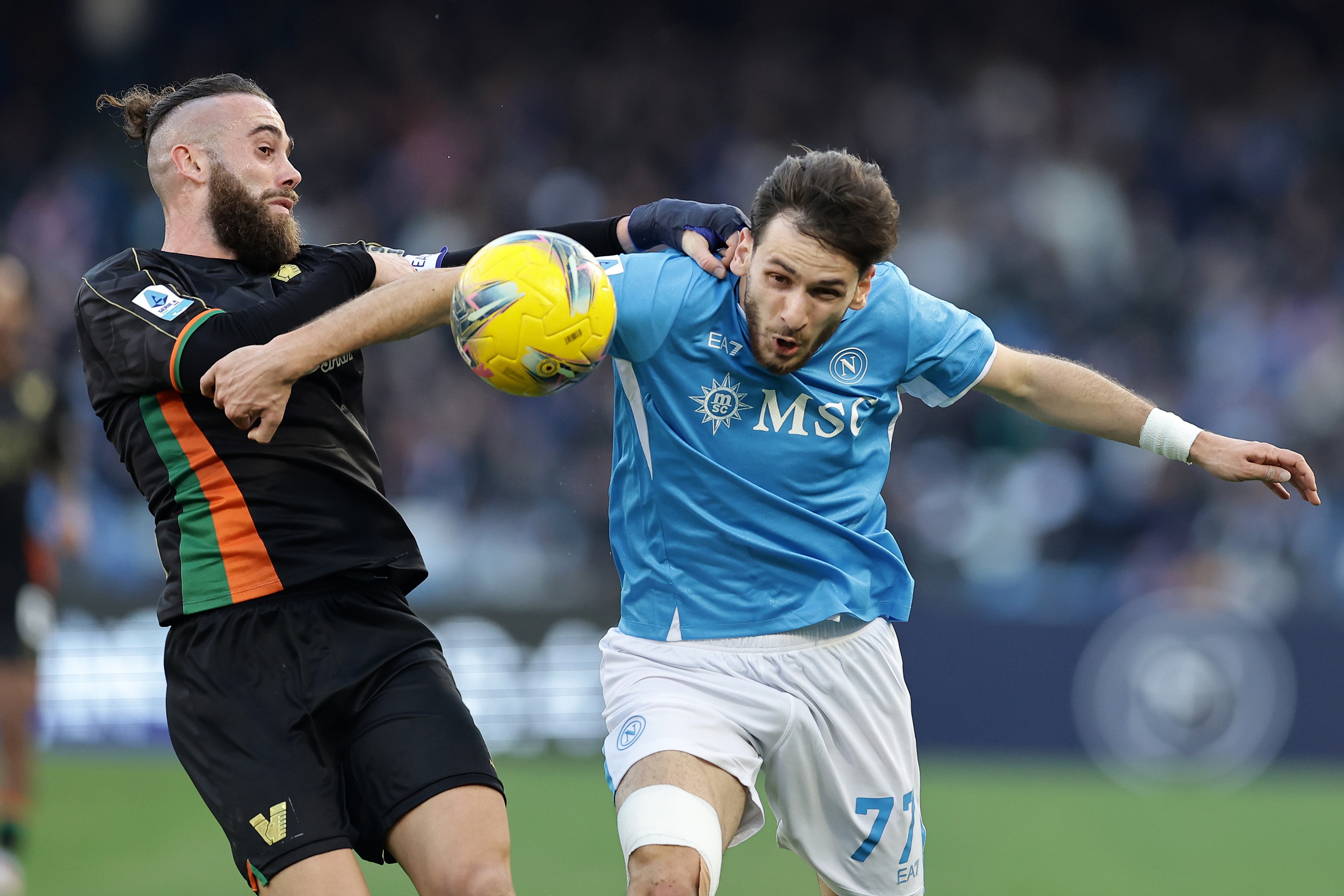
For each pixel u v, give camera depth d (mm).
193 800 29406
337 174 58594
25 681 24109
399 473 46250
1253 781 34125
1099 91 60781
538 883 23391
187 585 12641
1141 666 34844
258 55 61688
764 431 13016
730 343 12805
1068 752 34969
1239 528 42406
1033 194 56219
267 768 12086
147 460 12797
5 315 24672
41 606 24844
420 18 62062
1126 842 27547
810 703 13336
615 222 14102
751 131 59906
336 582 12867
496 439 45625
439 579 42844
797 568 13219
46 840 26250
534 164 58438
